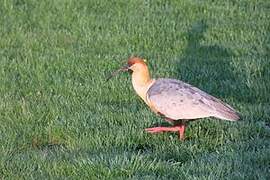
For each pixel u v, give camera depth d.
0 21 20.28
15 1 22.09
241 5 21.80
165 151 12.12
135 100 14.61
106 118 13.45
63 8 21.28
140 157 11.43
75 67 16.58
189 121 13.02
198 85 15.30
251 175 10.90
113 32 19.30
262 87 14.97
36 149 12.53
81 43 18.59
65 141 12.75
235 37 18.89
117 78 15.65
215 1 22.14
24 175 11.14
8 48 18.25
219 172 10.98
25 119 13.50
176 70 16.27
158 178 10.86
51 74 16.19
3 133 12.82
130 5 21.67
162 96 12.27
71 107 14.06
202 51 17.89
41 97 14.72
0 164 11.52
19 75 16.20
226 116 12.00
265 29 19.38
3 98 14.51
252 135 12.80
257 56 17.25
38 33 19.38
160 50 18.09
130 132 12.72
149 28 19.47
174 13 21.03
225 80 15.66
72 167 11.30
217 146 12.34
